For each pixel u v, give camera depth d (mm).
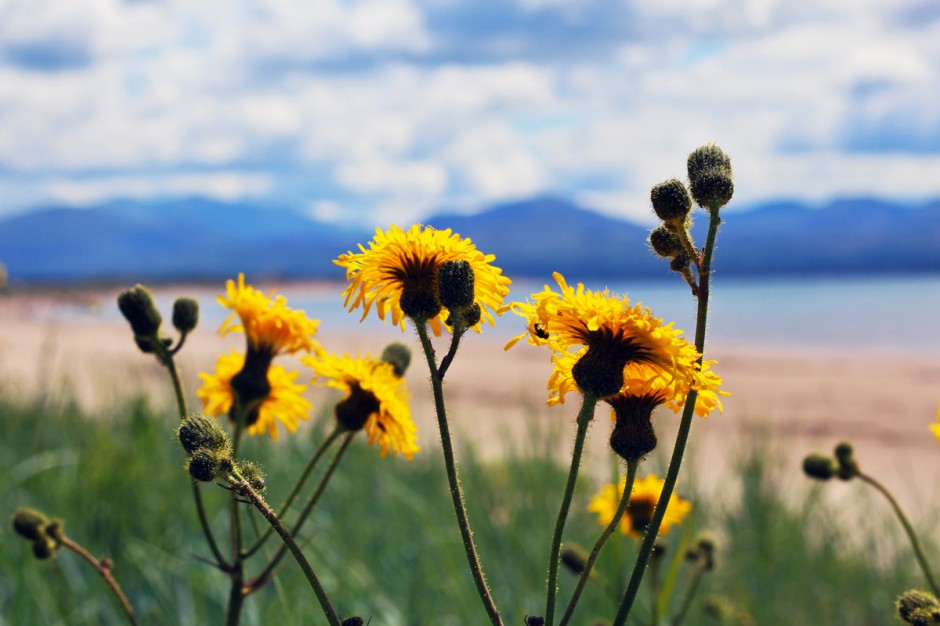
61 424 8367
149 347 2754
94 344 30438
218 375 2924
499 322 47500
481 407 15398
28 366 18859
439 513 6938
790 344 37781
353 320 51844
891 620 6207
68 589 4910
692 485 7043
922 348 34531
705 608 4578
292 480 6859
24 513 2721
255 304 2807
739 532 6938
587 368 1838
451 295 1871
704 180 1810
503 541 6227
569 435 9898
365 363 2748
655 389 1920
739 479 7859
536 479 7066
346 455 7574
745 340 40156
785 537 7047
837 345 36969
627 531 3734
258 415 2902
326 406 8219
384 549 6277
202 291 86062
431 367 1883
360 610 4887
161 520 5879
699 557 3691
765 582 6430
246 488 1772
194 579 4965
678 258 1849
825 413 16141
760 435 8742
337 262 2066
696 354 1805
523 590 5160
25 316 42969
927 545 7219
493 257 2010
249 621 4277
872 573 6883
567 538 6180
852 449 3117
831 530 7434
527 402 9203
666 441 8445
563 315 1888
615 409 1939
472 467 7785
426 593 5523
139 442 6547
